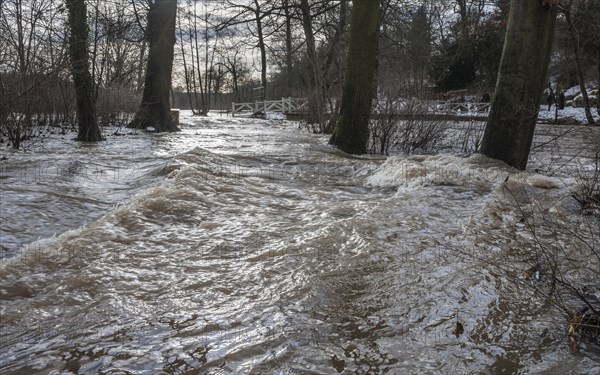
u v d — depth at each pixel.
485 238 5.05
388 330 3.21
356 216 5.67
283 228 5.32
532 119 9.85
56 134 15.57
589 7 24.05
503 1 29.81
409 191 7.23
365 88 12.80
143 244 4.69
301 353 2.92
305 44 25.08
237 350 2.92
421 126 13.46
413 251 4.62
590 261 4.46
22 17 12.70
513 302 3.62
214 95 61.75
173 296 3.62
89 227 4.97
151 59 19.34
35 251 4.27
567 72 38.88
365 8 12.48
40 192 6.55
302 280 3.90
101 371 2.71
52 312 3.34
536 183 7.83
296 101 34.19
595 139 8.84
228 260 4.36
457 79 36.78
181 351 2.92
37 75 12.81
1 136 13.11
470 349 3.00
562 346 3.05
